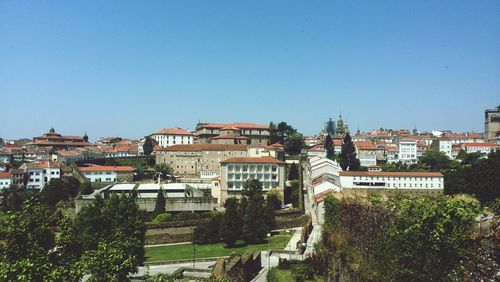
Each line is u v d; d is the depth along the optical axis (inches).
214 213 5123.0
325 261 2116.1
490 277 949.8
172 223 4512.8
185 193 5753.0
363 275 1476.4
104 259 1587.1
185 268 3019.2
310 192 5900.6
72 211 5334.6
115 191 5777.6
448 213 1103.0
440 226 1092.5
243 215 4407.0
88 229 2920.8
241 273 2468.0
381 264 1363.2
